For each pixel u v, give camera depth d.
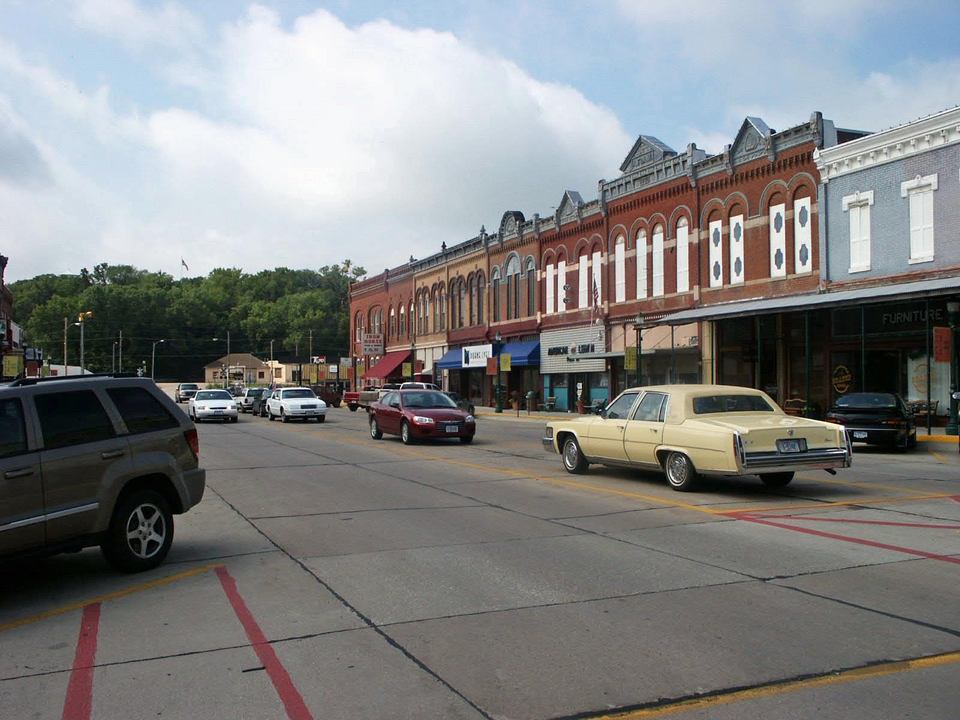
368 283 69.75
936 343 21.42
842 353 26.45
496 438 25.36
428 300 58.12
